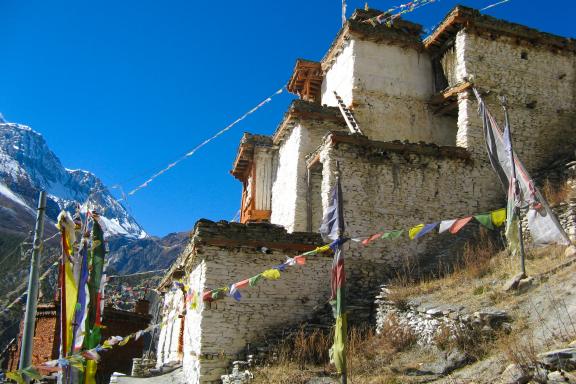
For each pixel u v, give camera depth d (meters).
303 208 23.62
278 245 17.38
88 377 12.26
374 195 19.56
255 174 28.72
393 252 19.09
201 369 15.71
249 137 29.20
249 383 13.48
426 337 13.30
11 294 23.91
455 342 11.85
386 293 16.25
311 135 24.61
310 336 14.95
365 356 13.31
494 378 9.53
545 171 21.67
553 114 24.19
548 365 8.91
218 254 16.86
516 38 24.53
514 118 23.45
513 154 12.20
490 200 21.11
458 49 24.16
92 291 12.84
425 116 25.70
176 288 22.80
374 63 25.66
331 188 19.22
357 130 23.67
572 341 9.56
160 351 26.66
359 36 25.69
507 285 13.37
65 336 12.02
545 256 14.84
